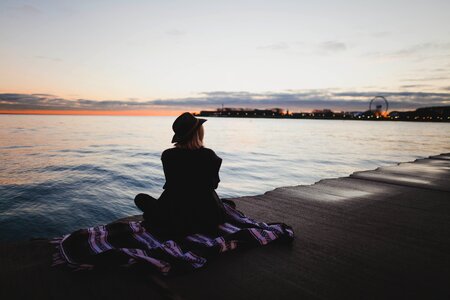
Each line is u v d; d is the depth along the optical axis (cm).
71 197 805
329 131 8144
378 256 289
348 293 220
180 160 272
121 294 204
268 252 287
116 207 725
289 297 211
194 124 273
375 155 2133
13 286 206
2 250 261
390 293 222
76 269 231
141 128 8531
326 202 494
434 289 229
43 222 605
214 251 267
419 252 302
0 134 4525
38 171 1268
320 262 270
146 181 1085
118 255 235
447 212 450
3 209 680
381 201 509
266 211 432
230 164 1562
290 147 2898
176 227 277
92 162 1603
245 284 226
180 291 212
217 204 291
